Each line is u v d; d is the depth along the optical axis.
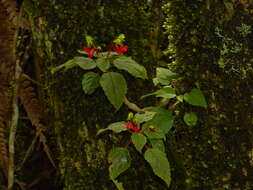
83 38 0.84
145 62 0.87
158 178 0.83
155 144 0.79
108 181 0.83
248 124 0.81
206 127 0.81
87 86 0.79
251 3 0.82
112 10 0.85
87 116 0.84
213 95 0.81
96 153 0.84
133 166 0.83
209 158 0.81
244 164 0.80
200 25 0.81
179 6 0.82
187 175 0.82
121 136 0.82
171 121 0.81
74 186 0.86
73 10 0.85
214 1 0.81
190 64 0.82
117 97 0.77
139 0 0.88
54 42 0.86
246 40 0.82
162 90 0.82
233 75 0.81
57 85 0.86
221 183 0.80
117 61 0.77
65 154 0.88
